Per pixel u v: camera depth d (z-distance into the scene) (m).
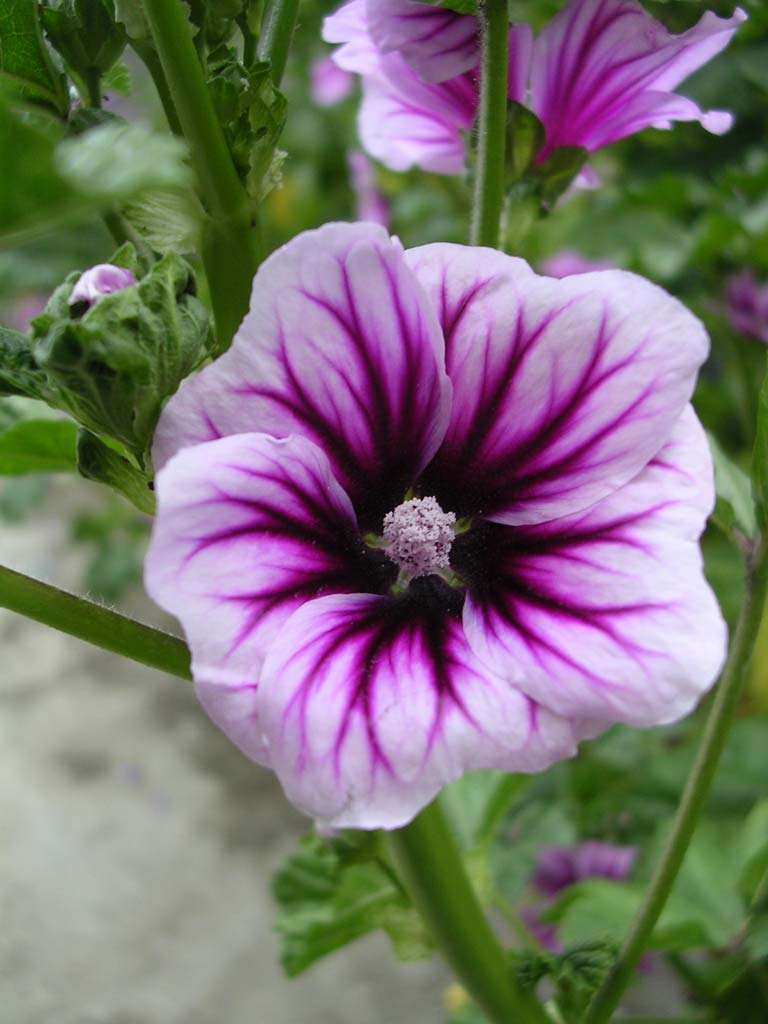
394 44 0.12
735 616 0.29
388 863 0.16
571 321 0.10
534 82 0.14
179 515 0.09
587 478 0.10
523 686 0.09
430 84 0.14
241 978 0.37
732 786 0.25
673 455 0.10
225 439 0.09
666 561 0.09
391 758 0.09
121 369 0.10
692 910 0.20
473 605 0.10
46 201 0.07
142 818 0.43
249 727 0.09
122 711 0.49
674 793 0.25
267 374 0.10
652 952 0.23
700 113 0.14
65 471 0.16
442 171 0.16
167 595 0.09
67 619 0.11
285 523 0.10
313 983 0.37
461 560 0.11
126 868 0.41
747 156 0.29
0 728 0.48
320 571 0.10
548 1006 0.15
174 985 0.37
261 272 0.09
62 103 0.12
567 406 0.10
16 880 0.41
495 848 0.25
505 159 0.14
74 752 0.47
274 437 0.10
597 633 0.09
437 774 0.09
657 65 0.13
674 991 0.32
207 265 0.12
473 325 0.10
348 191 0.51
